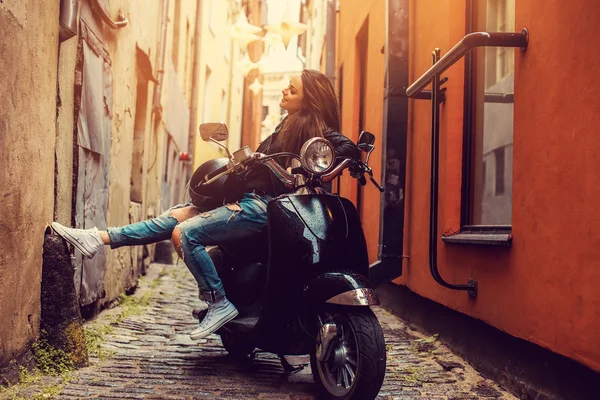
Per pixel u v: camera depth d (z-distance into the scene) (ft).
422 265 17.61
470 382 12.37
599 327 8.52
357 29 30.14
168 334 16.69
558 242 9.77
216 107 68.59
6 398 9.68
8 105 10.03
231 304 12.01
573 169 9.35
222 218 11.96
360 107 30.94
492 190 16.48
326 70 38.24
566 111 9.62
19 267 10.71
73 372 11.89
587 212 8.92
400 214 17.97
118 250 21.94
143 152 30.96
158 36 33.09
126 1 22.52
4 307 10.00
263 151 12.96
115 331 16.43
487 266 12.73
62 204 14.32
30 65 11.18
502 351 12.14
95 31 17.66
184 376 12.21
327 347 10.25
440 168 16.24
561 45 9.87
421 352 15.23
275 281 11.01
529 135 10.91
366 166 11.35
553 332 9.85
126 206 24.40
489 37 11.05
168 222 12.71
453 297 14.76
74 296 12.54
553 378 10.03
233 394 11.06
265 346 11.75
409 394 11.32
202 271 11.92
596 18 8.89
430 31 17.74
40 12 11.76
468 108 15.75
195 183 13.01
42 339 12.00
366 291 9.96
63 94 14.35
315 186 11.39
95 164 17.93
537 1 10.74
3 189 9.85
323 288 10.06
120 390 10.88
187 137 52.70
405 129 18.19
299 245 10.75
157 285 28.50
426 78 13.98
